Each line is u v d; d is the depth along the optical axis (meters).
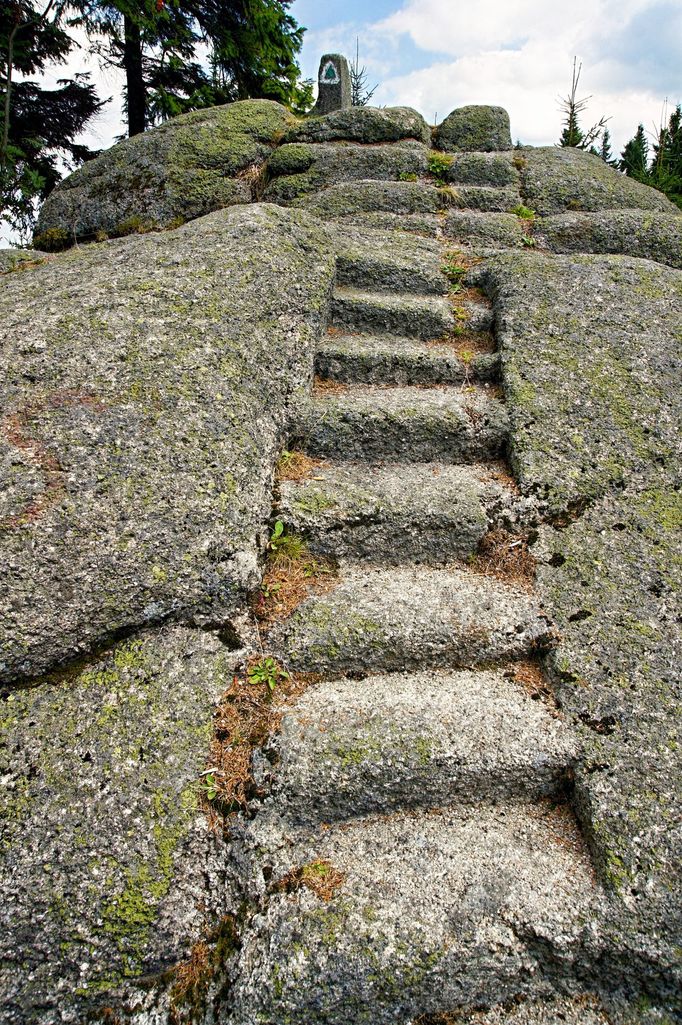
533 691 2.49
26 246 8.17
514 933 1.92
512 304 4.02
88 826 2.00
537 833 2.19
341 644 2.57
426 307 4.28
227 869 2.04
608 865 2.01
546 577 2.79
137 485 2.67
